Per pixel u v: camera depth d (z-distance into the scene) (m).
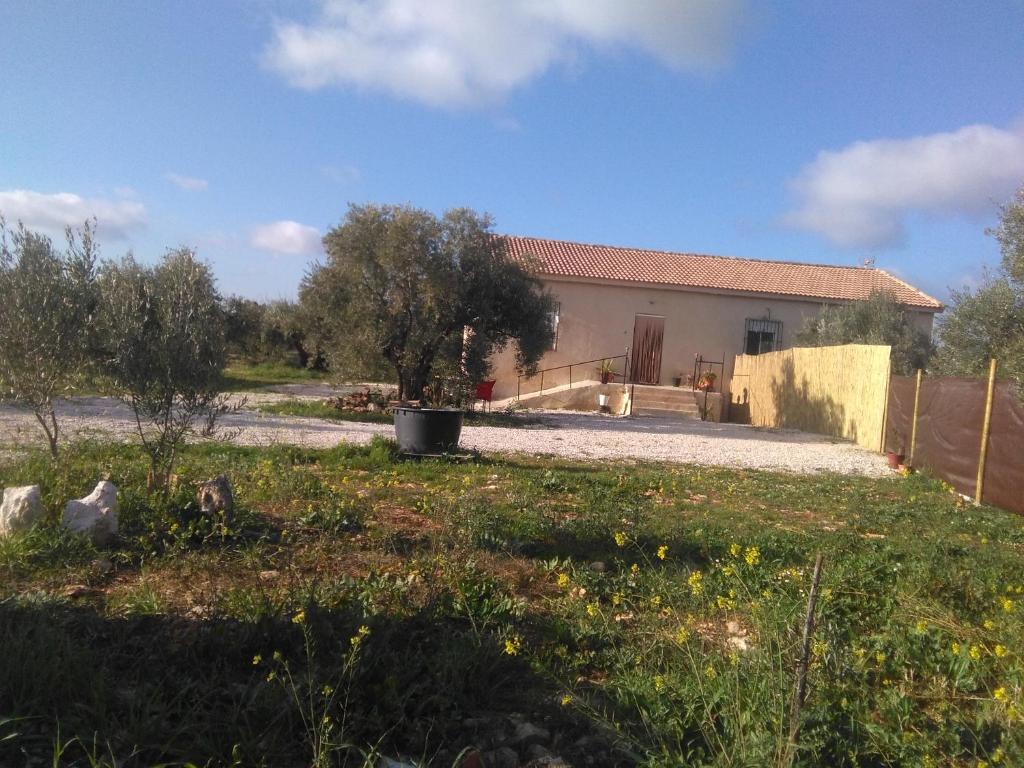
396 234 17.84
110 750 2.71
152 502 5.96
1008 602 4.78
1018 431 9.91
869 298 24.81
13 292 6.56
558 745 3.27
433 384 19.05
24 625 3.57
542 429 17.30
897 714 3.47
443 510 6.77
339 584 4.52
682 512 8.31
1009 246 10.66
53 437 7.46
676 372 27.23
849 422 18.34
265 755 2.91
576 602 4.88
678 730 3.21
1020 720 3.33
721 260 31.03
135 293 6.26
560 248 29.66
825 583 5.18
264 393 24.14
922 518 8.97
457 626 4.38
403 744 3.20
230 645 3.69
